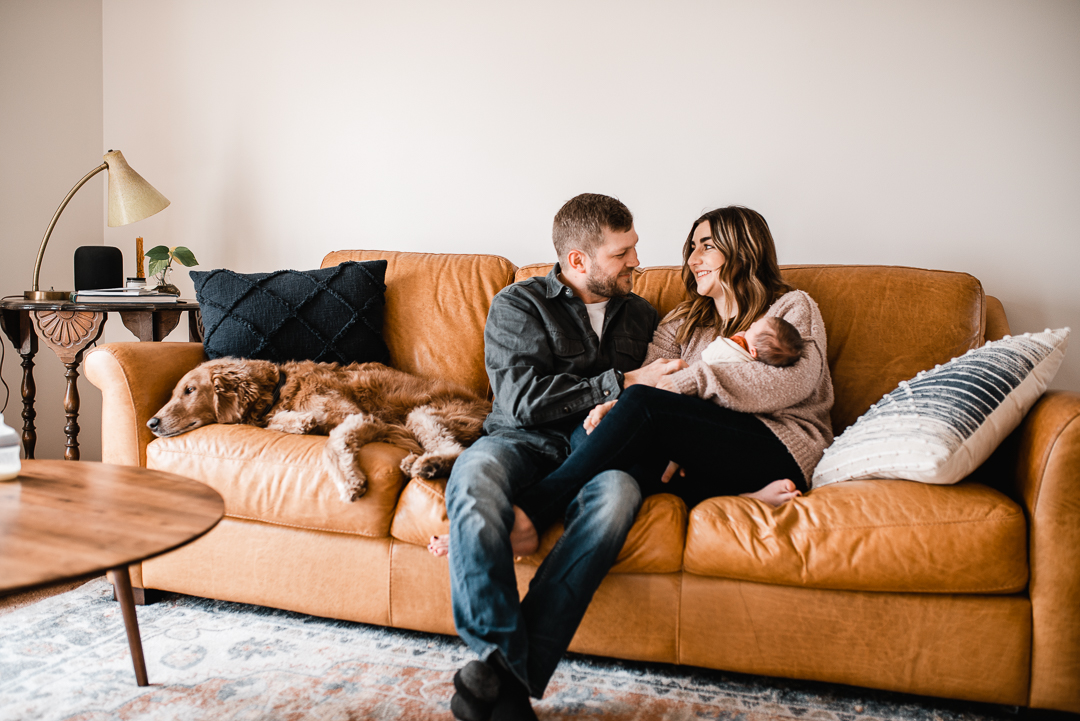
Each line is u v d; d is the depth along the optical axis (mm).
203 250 2865
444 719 1259
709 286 1717
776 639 1340
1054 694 1241
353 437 1565
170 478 1273
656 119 2379
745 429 1451
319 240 2723
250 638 1555
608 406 1501
